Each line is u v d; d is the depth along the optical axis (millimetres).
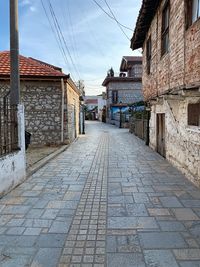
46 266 3062
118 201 5246
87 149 13023
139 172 7789
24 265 3080
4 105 6328
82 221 4301
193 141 6535
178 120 8031
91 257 3244
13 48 6859
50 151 11945
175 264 3061
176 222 4211
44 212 4688
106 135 21641
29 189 6094
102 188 6168
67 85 14117
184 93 6188
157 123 11820
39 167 8391
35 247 3486
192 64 5980
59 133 13953
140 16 10930
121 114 32094
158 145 11688
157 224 4148
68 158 10406
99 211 4727
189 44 6184
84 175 7488
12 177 6051
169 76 8172
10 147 6375
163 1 8914
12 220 4336
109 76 40531
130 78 36625
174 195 5562
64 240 3672
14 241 3646
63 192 5879
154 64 10820
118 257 3232
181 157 7695
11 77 6852
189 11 6469
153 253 3307
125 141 16797
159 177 7148
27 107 13836
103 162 9477
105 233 3869
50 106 13867
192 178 6609
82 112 23562
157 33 10109
